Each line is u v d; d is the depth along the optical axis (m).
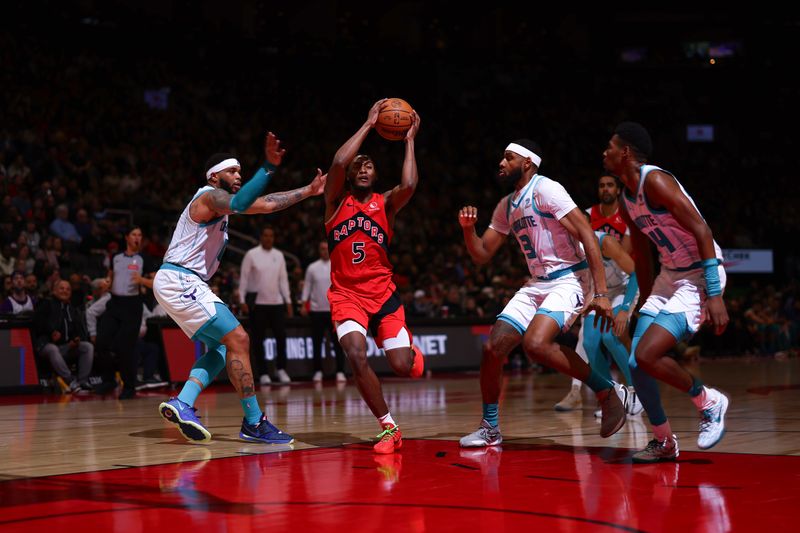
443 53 28.94
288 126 24.31
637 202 4.30
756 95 30.80
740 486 3.53
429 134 27.11
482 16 31.08
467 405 7.77
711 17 31.69
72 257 14.50
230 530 2.81
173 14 25.77
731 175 29.12
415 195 23.31
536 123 28.52
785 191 28.61
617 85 30.72
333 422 6.31
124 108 21.09
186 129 21.80
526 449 4.73
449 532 2.75
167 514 3.06
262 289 11.59
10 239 13.92
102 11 23.11
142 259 9.23
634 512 3.04
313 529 2.81
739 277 25.11
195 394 5.18
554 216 4.79
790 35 31.47
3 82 19.38
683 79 31.02
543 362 4.70
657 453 4.21
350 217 4.96
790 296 22.72
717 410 4.33
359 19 29.62
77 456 4.57
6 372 10.11
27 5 21.44
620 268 6.48
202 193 5.11
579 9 31.80
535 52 30.77
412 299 15.28
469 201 24.77
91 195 16.67
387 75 28.30
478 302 16.05
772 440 4.98
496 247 5.22
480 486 3.58
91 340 10.70
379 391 4.71
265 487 3.59
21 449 4.89
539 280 4.96
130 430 5.93
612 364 15.36
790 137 30.36
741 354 20.31
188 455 4.58
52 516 3.04
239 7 27.03
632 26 32.03
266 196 4.93
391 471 3.99
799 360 17.97
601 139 29.22
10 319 10.23
